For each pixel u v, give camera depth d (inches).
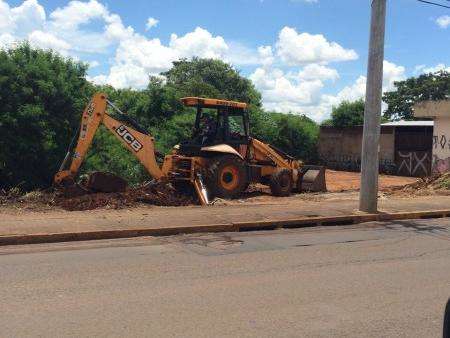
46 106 863.1
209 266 322.7
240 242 407.2
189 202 593.9
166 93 1243.2
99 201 532.4
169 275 298.2
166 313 231.8
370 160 551.8
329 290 273.3
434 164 1011.9
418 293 270.4
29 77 852.0
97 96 601.9
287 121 1628.9
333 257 357.4
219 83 2078.0
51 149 861.2
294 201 642.2
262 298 257.0
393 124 1440.7
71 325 214.2
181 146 676.7
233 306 243.4
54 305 240.1
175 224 447.2
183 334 206.5
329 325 219.9
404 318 230.4
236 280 290.4
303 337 205.6
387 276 305.6
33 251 356.5
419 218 575.5
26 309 233.6
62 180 591.2
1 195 565.0
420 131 1364.4
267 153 724.7
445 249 393.7
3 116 799.1
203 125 682.8
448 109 962.7
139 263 326.3
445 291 275.0
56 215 466.6
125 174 912.9
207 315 230.1
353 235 451.8
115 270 307.0
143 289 269.0
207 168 640.4
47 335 202.7
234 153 654.5
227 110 686.5
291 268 321.7
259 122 1540.4
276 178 702.5
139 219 461.4
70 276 291.1
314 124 1769.2
